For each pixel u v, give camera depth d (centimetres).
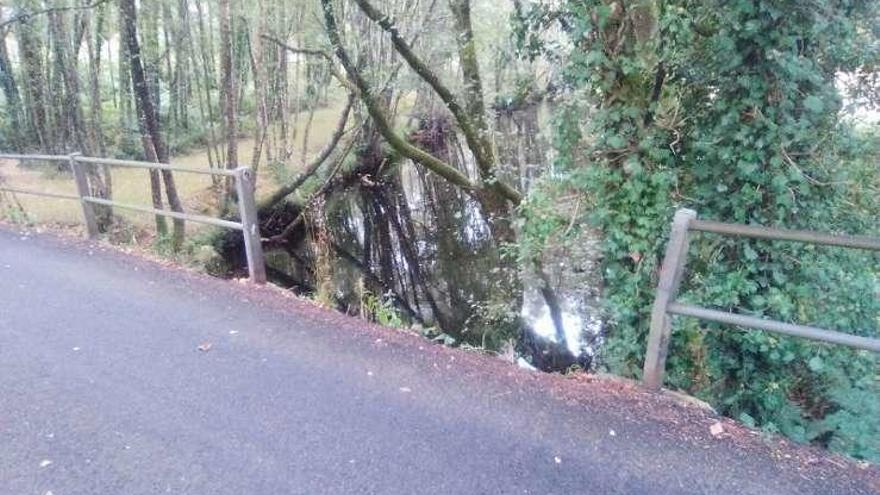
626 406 353
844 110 436
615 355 480
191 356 416
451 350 439
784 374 428
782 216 408
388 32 775
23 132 1373
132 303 518
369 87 866
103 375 388
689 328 418
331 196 1466
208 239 1008
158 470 294
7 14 1229
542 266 748
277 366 402
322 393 367
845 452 368
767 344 403
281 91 1545
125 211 1040
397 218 1425
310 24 1078
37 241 742
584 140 504
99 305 513
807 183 409
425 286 1021
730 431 329
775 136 395
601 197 484
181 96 1627
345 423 335
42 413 343
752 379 430
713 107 429
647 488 282
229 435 323
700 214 445
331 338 448
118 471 293
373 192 1588
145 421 336
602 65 460
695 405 355
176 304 515
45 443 314
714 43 407
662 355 367
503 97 916
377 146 1719
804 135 393
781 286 421
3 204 988
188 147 1630
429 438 321
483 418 339
